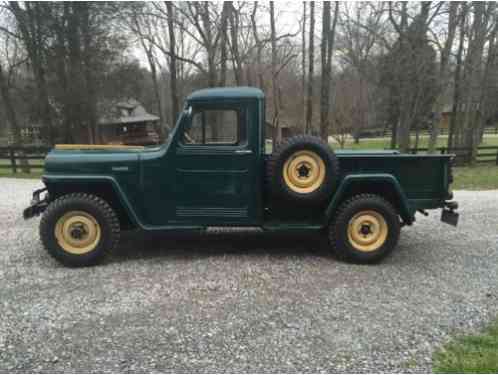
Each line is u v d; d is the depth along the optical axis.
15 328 2.71
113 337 2.60
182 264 4.04
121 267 3.95
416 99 15.25
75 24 16.59
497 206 7.14
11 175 12.30
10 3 14.76
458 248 4.66
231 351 2.43
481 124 17.08
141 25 21.17
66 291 3.34
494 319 2.86
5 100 14.84
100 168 3.99
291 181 3.91
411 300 3.18
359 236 4.07
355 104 20.41
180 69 22.47
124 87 20.94
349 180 3.98
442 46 13.87
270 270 3.87
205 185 4.07
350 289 3.40
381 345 2.50
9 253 4.38
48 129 18.00
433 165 4.12
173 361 2.33
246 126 3.97
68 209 3.89
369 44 17.53
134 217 4.05
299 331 2.67
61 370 2.24
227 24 14.82
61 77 17.55
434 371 2.22
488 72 14.99
